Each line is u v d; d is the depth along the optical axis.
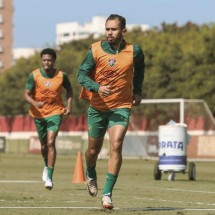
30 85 41.75
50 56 41.69
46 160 42.56
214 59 151.62
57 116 41.38
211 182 51.25
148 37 183.38
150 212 27.78
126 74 27.89
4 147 174.88
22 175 56.66
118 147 27.38
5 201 31.91
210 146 113.44
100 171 69.44
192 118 124.38
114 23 27.58
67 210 28.14
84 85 27.50
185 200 34.16
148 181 51.72
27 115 195.25
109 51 27.86
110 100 27.89
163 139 53.97
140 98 28.78
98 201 32.59
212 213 27.98
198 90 150.25
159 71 158.88
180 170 53.56
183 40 174.62
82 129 169.12
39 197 34.53
